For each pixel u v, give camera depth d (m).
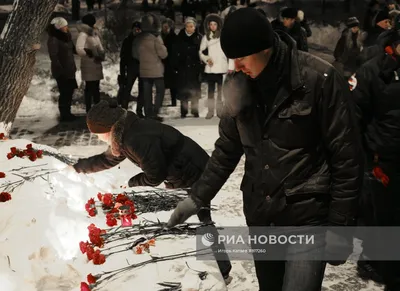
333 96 2.34
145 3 20.75
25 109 10.55
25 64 5.59
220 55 9.38
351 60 9.58
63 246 3.15
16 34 5.52
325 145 2.43
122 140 3.35
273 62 2.33
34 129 9.16
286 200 2.48
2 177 3.93
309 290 2.46
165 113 10.28
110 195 3.76
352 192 2.40
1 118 5.62
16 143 4.86
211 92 9.61
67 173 4.19
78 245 3.19
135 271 2.90
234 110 2.47
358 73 3.64
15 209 3.43
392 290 3.71
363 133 3.71
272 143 2.45
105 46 15.00
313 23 17.83
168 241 3.27
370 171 3.76
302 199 2.46
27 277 2.87
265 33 2.22
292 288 2.46
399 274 3.68
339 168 2.40
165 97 11.91
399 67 3.48
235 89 2.43
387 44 3.51
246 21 2.21
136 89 12.41
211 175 2.76
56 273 2.90
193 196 2.79
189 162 3.50
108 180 4.88
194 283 2.78
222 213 5.15
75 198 3.92
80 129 9.11
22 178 3.98
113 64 14.02
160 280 2.82
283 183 2.46
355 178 2.39
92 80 9.74
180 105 10.68
